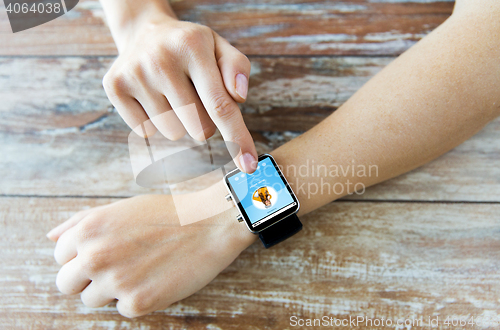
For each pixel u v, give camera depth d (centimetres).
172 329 38
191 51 33
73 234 37
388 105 35
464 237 38
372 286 38
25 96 41
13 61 41
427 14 40
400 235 38
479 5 34
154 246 36
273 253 38
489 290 37
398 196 39
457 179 38
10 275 39
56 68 41
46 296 39
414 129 34
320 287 38
